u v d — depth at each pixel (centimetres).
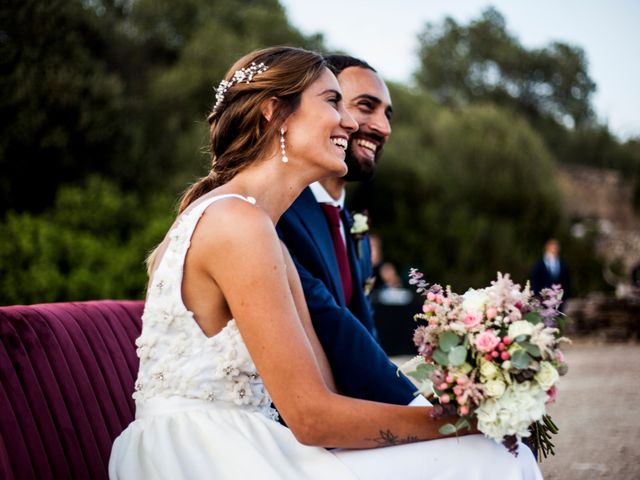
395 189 1966
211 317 187
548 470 390
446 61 3734
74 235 1237
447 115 2220
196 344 186
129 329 271
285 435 186
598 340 1303
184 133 1605
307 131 202
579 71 4075
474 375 168
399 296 1044
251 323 175
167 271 188
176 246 188
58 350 230
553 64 4012
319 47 2006
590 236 2355
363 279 343
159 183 1482
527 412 166
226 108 209
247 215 182
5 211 1345
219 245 180
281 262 180
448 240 1931
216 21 1819
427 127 2180
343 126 210
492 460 177
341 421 172
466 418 171
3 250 1154
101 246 1231
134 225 1325
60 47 1452
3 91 1347
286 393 172
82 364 238
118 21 1723
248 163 203
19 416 206
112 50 1662
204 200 191
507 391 167
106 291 1168
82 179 1413
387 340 986
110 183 1393
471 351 172
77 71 1441
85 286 1161
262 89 202
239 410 186
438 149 2125
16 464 198
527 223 2061
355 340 221
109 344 255
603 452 430
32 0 1402
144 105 1606
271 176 202
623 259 2394
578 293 1992
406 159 1997
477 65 3803
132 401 254
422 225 1945
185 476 173
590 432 488
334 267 276
